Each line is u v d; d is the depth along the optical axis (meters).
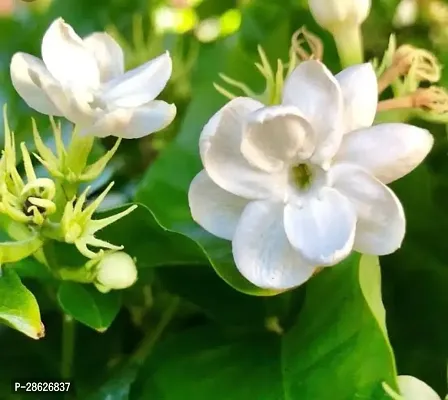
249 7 0.29
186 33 0.34
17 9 0.37
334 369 0.23
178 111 0.30
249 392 0.23
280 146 0.23
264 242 0.23
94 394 0.25
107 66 0.24
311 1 0.25
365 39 0.31
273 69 0.28
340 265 0.24
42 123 0.29
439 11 0.31
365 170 0.22
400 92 0.25
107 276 0.24
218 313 0.25
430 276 0.27
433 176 0.28
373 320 0.23
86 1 0.34
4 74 0.31
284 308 0.25
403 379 0.23
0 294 0.23
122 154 0.30
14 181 0.23
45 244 0.24
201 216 0.23
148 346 0.26
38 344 0.27
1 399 0.26
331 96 0.22
